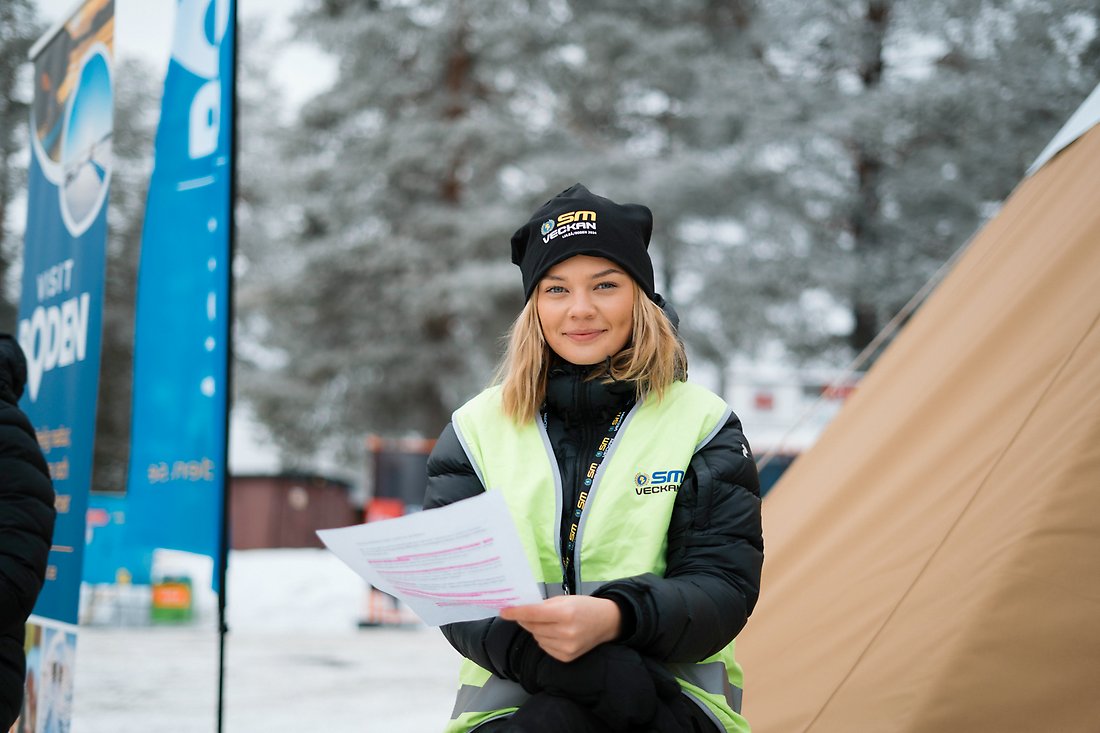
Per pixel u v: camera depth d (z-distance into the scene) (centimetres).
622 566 193
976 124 2327
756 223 2509
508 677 185
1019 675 236
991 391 303
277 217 3050
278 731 616
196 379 369
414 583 174
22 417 258
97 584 1319
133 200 2911
